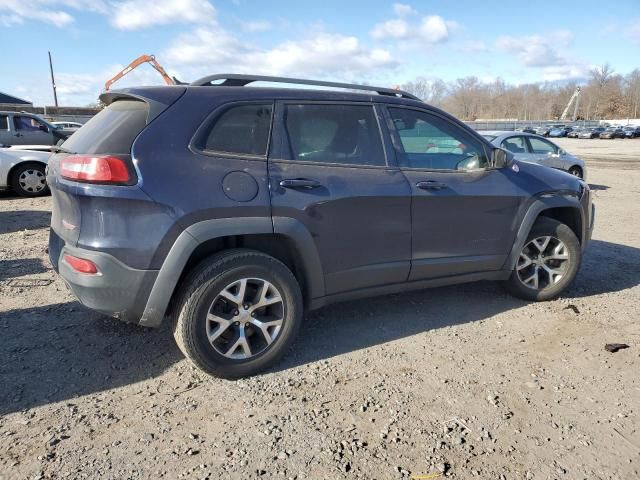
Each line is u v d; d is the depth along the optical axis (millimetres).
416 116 3879
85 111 41750
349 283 3562
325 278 3441
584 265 5848
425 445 2580
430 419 2793
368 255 3568
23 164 9797
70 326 3881
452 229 3908
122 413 2801
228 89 3219
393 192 3574
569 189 4504
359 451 2525
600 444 2617
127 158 2848
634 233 7859
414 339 3789
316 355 3518
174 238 2895
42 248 6168
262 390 3059
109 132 2982
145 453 2479
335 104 3527
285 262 3461
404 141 3783
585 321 4172
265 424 2725
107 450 2492
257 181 3121
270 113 3281
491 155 4156
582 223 4672
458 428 2719
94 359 3387
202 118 3061
